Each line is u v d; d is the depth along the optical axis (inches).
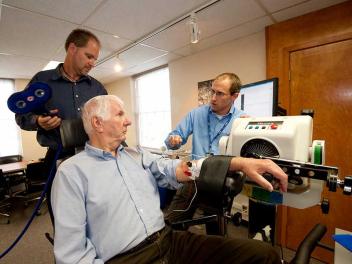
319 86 76.5
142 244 37.8
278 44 83.7
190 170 38.3
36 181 134.5
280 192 30.5
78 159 39.1
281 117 33.0
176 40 99.1
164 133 157.5
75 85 59.7
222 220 37.9
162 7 71.5
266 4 71.0
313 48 76.7
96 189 37.2
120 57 122.0
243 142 33.8
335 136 74.5
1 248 92.7
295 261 30.6
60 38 91.7
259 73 93.4
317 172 25.7
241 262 33.7
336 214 76.0
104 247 35.6
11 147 174.7
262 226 37.0
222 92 62.4
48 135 50.0
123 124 43.0
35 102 42.7
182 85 127.0
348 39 69.9
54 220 34.8
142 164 45.9
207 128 70.2
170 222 44.8
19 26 80.3
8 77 163.9
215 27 87.3
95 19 78.0
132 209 39.0
